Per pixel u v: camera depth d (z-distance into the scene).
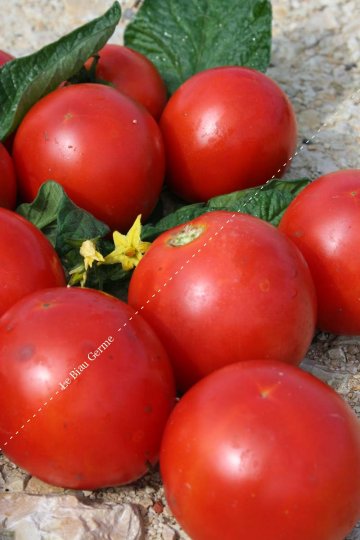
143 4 0.66
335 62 0.72
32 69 0.59
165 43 0.66
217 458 0.44
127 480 0.49
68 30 0.74
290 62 0.72
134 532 0.48
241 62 0.65
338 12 0.75
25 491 0.50
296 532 0.44
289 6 0.75
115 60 0.62
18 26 0.74
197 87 0.58
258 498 0.43
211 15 0.66
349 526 0.45
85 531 0.47
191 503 0.44
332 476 0.44
